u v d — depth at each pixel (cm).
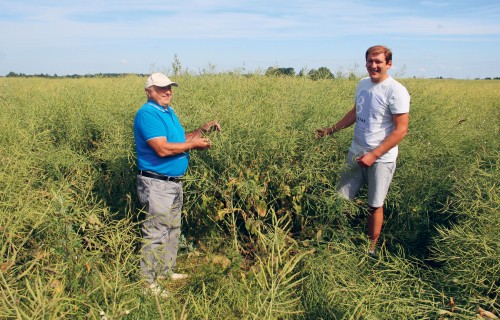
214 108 477
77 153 485
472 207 368
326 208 399
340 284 324
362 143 384
